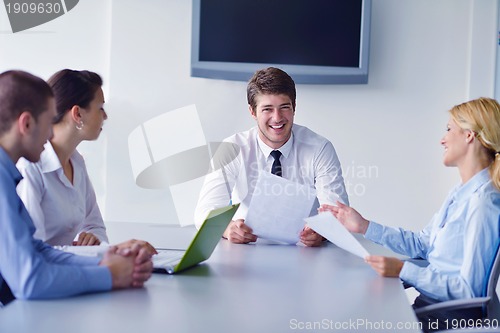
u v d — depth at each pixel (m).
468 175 2.07
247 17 4.00
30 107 1.44
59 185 2.17
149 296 1.42
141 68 4.14
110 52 4.14
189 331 1.15
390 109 4.06
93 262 1.54
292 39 4.00
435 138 4.04
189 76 4.12
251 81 2.72
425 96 4.04
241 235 2.33
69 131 2.11
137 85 4.14
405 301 1.44
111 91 4.15
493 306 1.78
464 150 2.06
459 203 2.02
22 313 1.24
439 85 4.03
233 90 4.11
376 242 2.27
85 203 2.40
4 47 4.27
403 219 4.07
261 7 4.00
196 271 1.76
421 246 2.24
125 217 4.12
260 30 4.01
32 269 1.34
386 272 1.76
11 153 1.47
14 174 1.46
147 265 1.53
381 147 4.07
